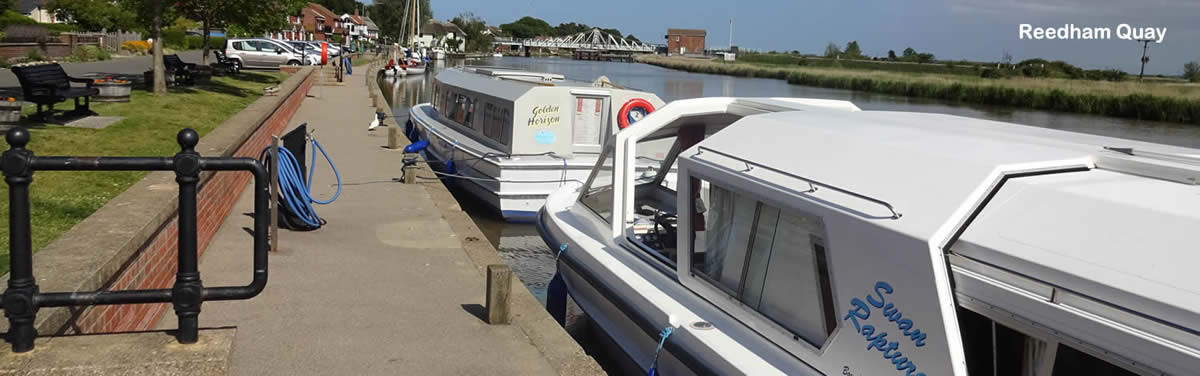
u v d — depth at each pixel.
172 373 3.87
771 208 5.35
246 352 6.05
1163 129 37.88
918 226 4.29
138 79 24.25
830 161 5.24
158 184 7.68
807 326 5.08
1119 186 4.19
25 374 3.78
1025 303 3.89
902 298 4.34
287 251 8.83
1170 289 3.48
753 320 5.50
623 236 7.40
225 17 28.78
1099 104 46.59
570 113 13.75
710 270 6.01
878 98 58.97
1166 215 3.78
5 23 35.84
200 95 20.89
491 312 6.83
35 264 5.14
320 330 6.56
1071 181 4.34
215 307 6.95
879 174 4.88
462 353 6.24
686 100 7.68
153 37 19.64
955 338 4.13
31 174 3.93
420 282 7.97
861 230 4.55
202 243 8.47
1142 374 3.54
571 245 7.90
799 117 6.18
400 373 5.82
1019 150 4.80
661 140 9.92
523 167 13.29
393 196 12.19
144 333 4.21
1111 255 3.73
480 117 15.33
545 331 6.77
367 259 8.70
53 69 14.29
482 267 8.59
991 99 54.44
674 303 6.20
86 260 5.25
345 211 11.02
